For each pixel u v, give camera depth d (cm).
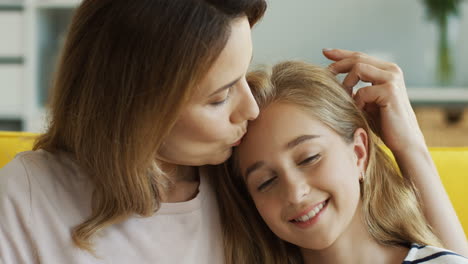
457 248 100
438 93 328
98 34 82
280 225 92
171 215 92
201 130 80
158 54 76
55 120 93
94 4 83
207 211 98
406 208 101
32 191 88
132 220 90
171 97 77
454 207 119
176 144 83
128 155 84
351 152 97
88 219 88
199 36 74
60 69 90
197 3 75
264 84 95
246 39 77
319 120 93
